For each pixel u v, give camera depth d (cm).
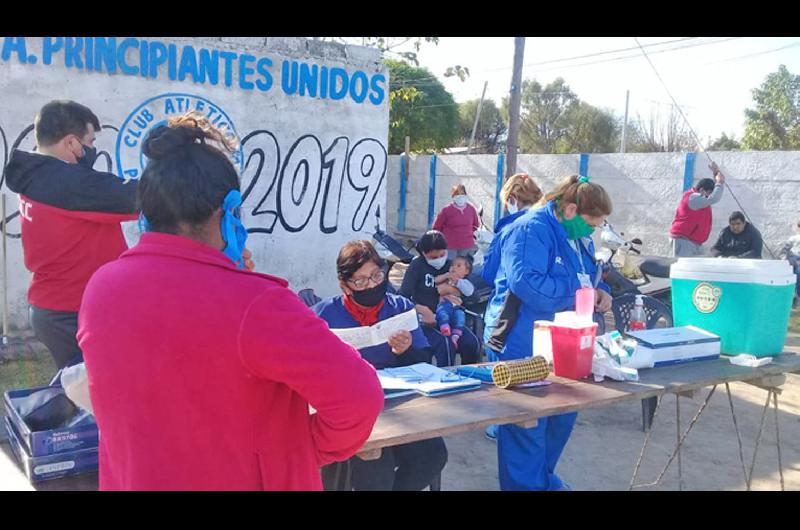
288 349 135
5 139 629
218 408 137
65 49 647
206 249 144
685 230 945
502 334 339
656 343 321
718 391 596
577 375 296
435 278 524
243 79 741
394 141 2647
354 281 302
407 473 296
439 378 283
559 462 440
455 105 2839
